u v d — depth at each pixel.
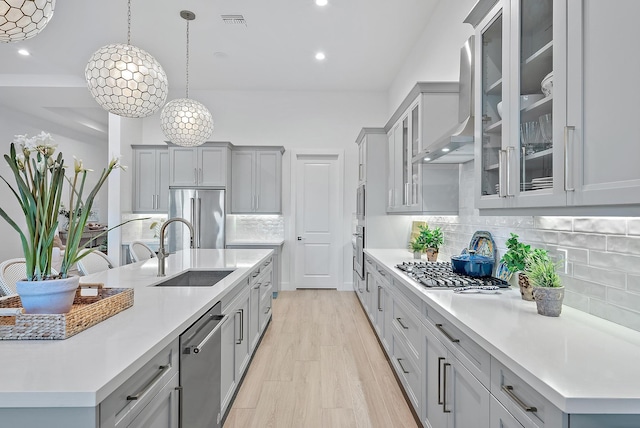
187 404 1.41
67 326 1.14
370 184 4.42
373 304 3.73
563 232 1.67
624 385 0.87
